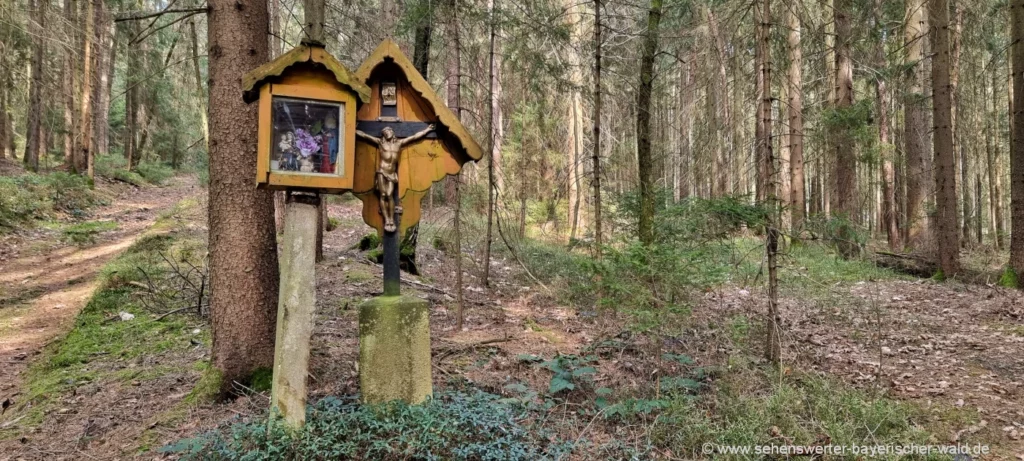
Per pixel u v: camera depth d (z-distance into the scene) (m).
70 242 12.81
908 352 6.18
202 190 17.86
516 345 6.22
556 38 8.18
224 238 4.62
